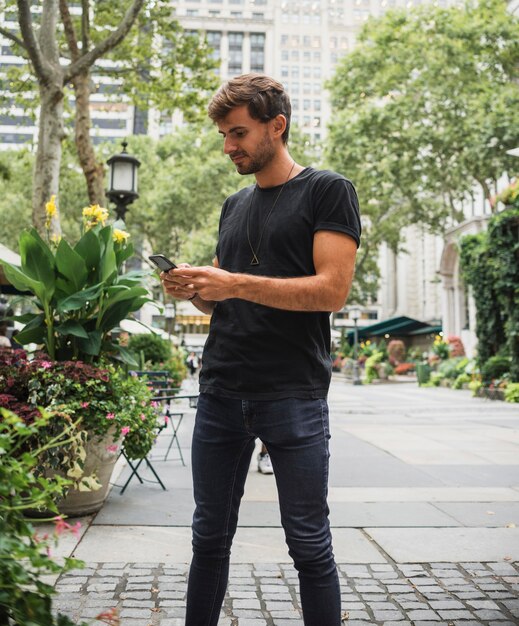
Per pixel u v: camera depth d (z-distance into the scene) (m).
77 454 3.42
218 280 1.48
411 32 26.55
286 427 1.60
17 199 37.44
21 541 1.00
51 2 9.62
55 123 9.34
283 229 1.67
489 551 3.15
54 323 4.06
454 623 2.28
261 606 2.41
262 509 3.98
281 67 89.69
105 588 2.55
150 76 13.49
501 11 26.09
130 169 8.91
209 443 1.71
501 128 23.59
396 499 4.36
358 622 2.28
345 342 43.47
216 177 38.66
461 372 22.28
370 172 27.58
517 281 15.55
